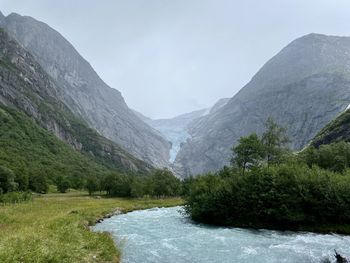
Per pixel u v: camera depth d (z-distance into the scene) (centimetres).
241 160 9962
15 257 2320
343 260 3094
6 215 5106
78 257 2797
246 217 5541
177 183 13338
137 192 11862
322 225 5128
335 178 5475
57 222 4281
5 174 9112
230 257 3294
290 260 3167
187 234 4603
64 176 15100
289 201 5278
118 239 4078
